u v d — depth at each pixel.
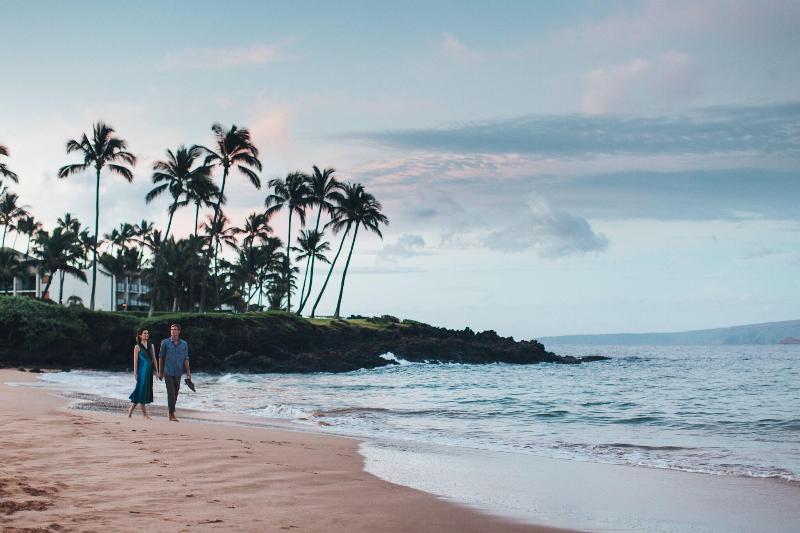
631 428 19.33
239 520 6.46
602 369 71.12
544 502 8.80
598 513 8.26
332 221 80.12
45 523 5.83
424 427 18.58
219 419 17.73
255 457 10.52
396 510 7.61
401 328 75.31
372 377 51.91
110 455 9.55
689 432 18.42
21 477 7.67
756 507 8.77
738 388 39.56
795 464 12.69
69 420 13.35
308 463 10.55
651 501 9.08
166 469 8.84
